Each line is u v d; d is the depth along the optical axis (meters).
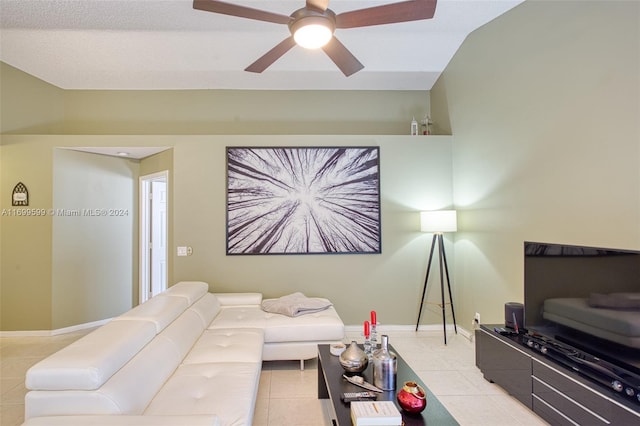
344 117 4.86
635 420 1.64
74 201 4.35
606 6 2.21
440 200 4.31
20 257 4.13
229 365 2.23
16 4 3.19
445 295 4.28
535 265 2.49
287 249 4.18
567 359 2.21
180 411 1.69
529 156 2.92
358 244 4.23
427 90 4.94
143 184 4.90
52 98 4.52
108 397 1.51
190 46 3.88
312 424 2.29
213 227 4.14
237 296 3.82
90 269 4.48
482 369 2.94
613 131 2.17
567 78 2.52
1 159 4.13
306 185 4.22
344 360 2.14
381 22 2.27
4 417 2.42
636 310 1.78
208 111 4.75
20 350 3.67
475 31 3.73
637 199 2.03
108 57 4.00
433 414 1.73
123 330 2.00
